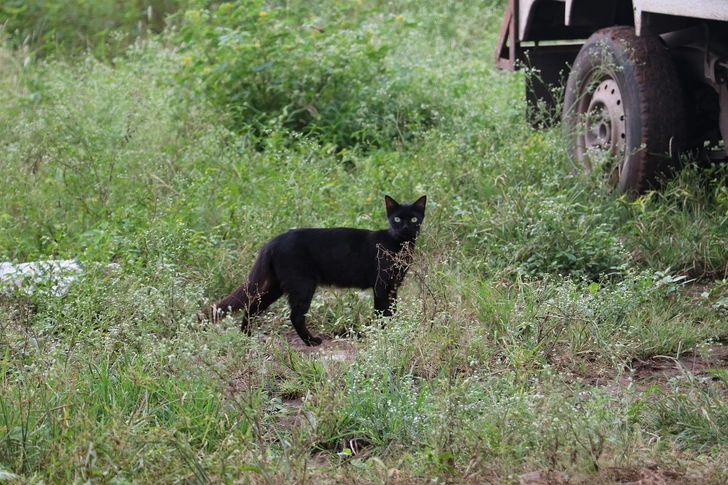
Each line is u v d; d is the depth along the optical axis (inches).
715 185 456.4
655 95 444.1
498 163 490.6
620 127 469.4
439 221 422.9
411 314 318.7
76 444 222.4
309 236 355.3
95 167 503.2
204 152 540.1
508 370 283.4
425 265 375.2
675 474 217.8
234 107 631.2
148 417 248.4
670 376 301.9
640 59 449.1
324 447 254.2
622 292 346.0
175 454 227.6
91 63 831.7
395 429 253.0
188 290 346.3
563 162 492.1
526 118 575.2
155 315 325.1
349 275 357.7
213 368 266.4
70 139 571.8
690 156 451.5
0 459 229.8
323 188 472.4
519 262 399.9
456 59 788.6
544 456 226.4
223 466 211.2
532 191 440.5
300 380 295.6
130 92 653.9
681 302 360.5
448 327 309.4
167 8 1018.1
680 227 427.5
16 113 641.6
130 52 802.2
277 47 647.1
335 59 649.6
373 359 282.7
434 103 635.5
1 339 306.5
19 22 969.5
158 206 452.4
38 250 427.5
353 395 265.4
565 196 442.0
